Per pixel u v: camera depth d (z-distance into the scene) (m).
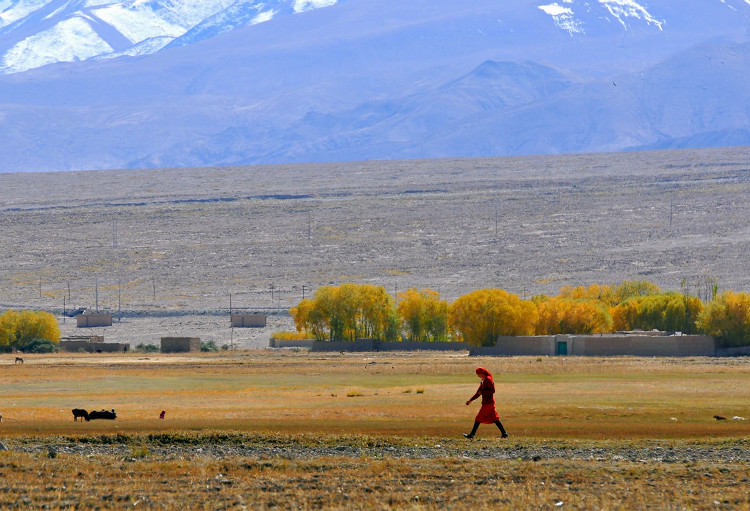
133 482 84.25
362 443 106.31
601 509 73.06
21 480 84.44
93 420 133.62
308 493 79.25
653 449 101.88
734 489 81.19
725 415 134.12
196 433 112.56
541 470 88.56
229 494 79.19
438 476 86.19
